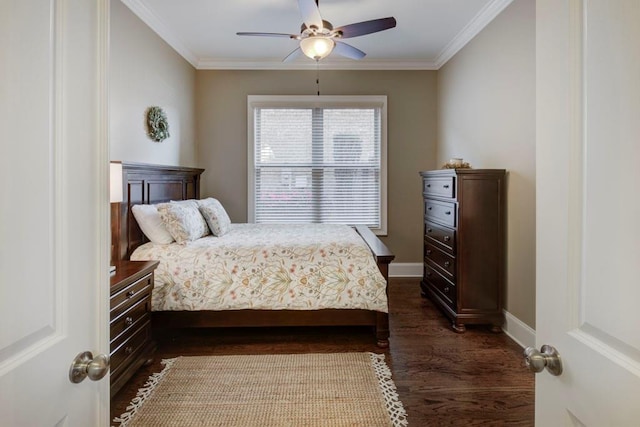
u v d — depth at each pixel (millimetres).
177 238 2773
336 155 4656
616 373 600
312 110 4613
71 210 714
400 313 3355
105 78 819
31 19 611
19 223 589
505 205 2928
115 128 2771
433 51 4168
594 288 655
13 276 578
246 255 2691
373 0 2990
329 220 4684
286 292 2631
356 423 1807
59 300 683
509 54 2889
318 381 2188
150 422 1805
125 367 2043
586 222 674
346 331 2963
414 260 4703
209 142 4562
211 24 3438
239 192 4617
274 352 2584
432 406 1940
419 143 4625
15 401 578
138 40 3109
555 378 759
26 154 604
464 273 2916
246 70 4531
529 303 2629
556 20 751
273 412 1889
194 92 4457
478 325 3076
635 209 565
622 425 588
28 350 608
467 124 3697
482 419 1837
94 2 783
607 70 619
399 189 4656
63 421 688
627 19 575
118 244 2551
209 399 2002
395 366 2371
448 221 3096
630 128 572
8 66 567
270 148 4633
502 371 2307
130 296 2086
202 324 2662
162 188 3369
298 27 3506
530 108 2621
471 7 3104
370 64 4512
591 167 660
